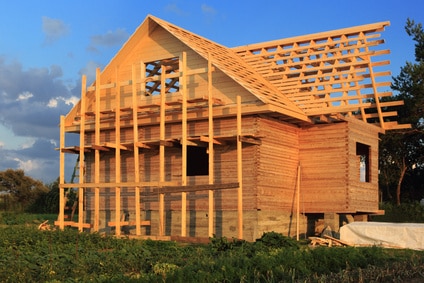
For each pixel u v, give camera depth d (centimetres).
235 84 1883
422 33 3762
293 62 2172
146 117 2036
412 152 3659
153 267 1139
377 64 2028
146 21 2077
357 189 1997
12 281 1032
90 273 1131
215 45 2244
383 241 1650
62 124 2141
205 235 1897
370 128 2127
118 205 1955
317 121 1989
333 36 2178
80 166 2092
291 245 1412
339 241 1638
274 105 1792
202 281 966
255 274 1017
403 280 1015
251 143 1825
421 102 3434
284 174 1952
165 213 2006
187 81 2002
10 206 3738
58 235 1614
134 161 2108
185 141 1841
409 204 3341
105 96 2200
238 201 1766
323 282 987
